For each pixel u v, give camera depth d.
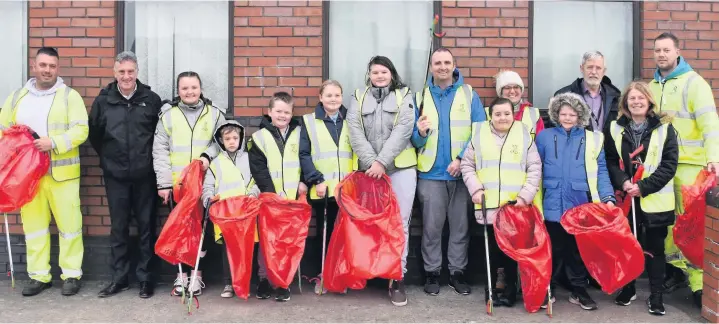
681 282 5.11
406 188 4.82
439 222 4.92
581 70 5.14
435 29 5.39
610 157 4.69
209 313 4.49
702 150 4.77
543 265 4.30
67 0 5.33
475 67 5.40
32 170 4.63
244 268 4.46
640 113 4.50
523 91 5.29
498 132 4.66
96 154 5.29
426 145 4.88
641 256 4.28
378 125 4.73
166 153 4.79
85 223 5.31
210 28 5.49
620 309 4.61
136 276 5.21
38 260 4.96
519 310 4.57
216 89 5.51
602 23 5.57
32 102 4.84
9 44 5.46
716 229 4.26
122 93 4.82
